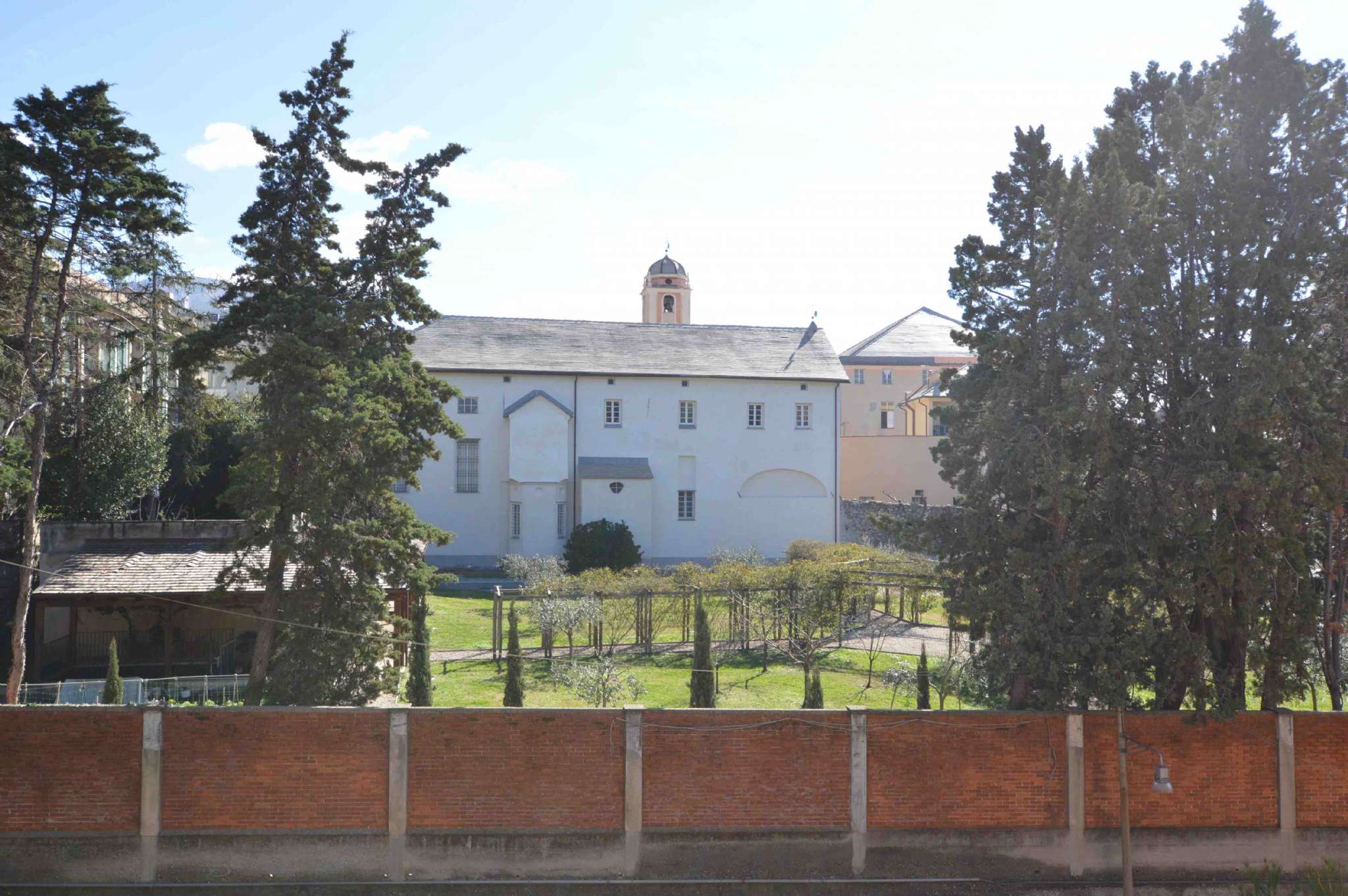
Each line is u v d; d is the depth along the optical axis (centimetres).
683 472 5078
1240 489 1462
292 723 1543
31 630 2703
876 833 1588
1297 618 1571
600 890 1549
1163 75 2023
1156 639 1558
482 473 4841
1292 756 1603
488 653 2927
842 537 5444
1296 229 1583
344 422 1783
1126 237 1529
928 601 3388
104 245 2442
